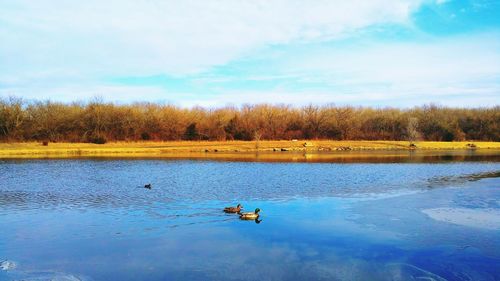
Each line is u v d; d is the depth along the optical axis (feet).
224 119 437.99
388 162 233.76
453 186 143.95
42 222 93.71
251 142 396.98
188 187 139.74
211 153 308.81
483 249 74.90
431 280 61.67
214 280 61.87
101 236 82.74
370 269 65.72
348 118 466.70
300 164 220.23
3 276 63.31
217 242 78.64
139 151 319.06
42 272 64.95
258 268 66.23
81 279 62.39
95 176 169.58
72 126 389.19
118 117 404.16
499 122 467.52
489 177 168.55
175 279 62.23
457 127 463.01
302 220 94.43
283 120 460.96
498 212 102.78
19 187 141.49
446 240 80.02
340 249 74.95
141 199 118.73
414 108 542.98
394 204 112.06
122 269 66.08
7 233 85.30
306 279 62.13
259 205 110.32
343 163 226.38
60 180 157.89
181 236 82.38
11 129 376.48
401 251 73.87
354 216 98.32
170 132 416.46
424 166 211.20
